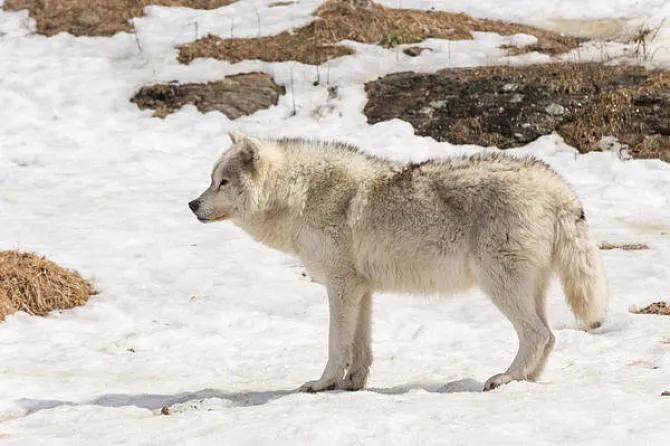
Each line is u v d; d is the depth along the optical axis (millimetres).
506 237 13258
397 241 13859
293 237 14656
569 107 31766
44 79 35375
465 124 31766
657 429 10594
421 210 13711
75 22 39250
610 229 24391
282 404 12664
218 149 31156
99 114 33625
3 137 31453
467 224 13508
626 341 16547
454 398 12523
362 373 14547
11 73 35750
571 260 13438
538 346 13359
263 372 15523
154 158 30062
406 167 14219
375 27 37281
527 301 13391
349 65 35156
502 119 31703
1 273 19391
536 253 13336
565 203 13508
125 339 17438
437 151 30500
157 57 36688
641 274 20875
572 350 16219
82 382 14727
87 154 30438
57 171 29000
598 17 38125
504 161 13781
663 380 13477
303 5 39688
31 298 19281
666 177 28344
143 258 22438
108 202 26453
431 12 39125
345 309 14234
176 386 14570
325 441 10617
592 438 10414
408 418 11367
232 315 18938
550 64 34250
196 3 40844
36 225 24500
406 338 17828
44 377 15055
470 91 32906
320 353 16688
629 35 36281
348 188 14219
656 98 31453
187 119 33031
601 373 14406
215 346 17172
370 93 33781
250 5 40250
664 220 25172
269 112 33250
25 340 17406
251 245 23562
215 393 14000
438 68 34594
